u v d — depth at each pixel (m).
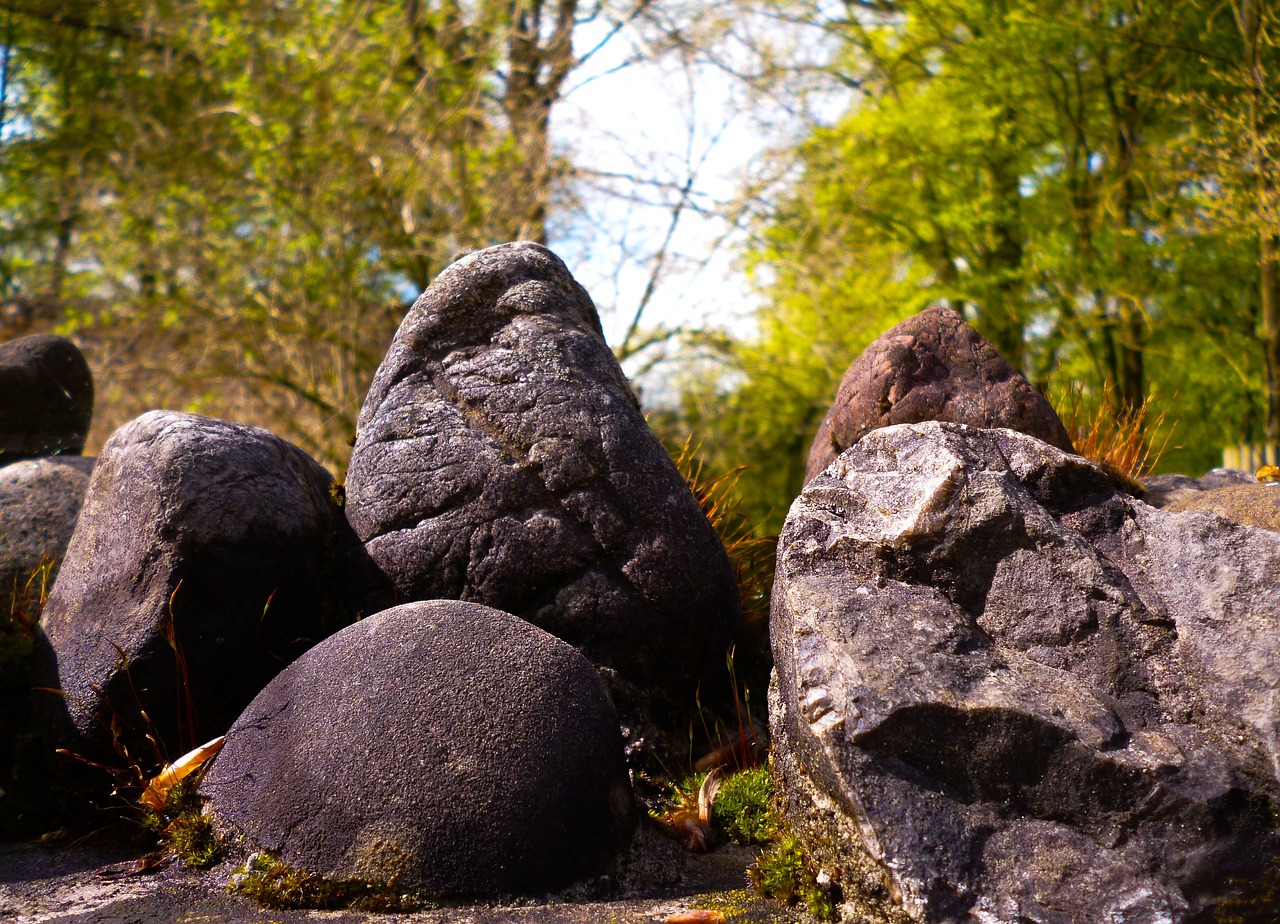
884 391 4.22
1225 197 7.91
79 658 3.35
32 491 4.55
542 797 2.63
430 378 3.96
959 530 2.66
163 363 10.74
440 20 10.46
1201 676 2.40
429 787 2.58
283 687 2.93
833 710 2.39
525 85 12.09
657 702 3.72
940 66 12.04
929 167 11.82
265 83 9.93
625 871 2.78
